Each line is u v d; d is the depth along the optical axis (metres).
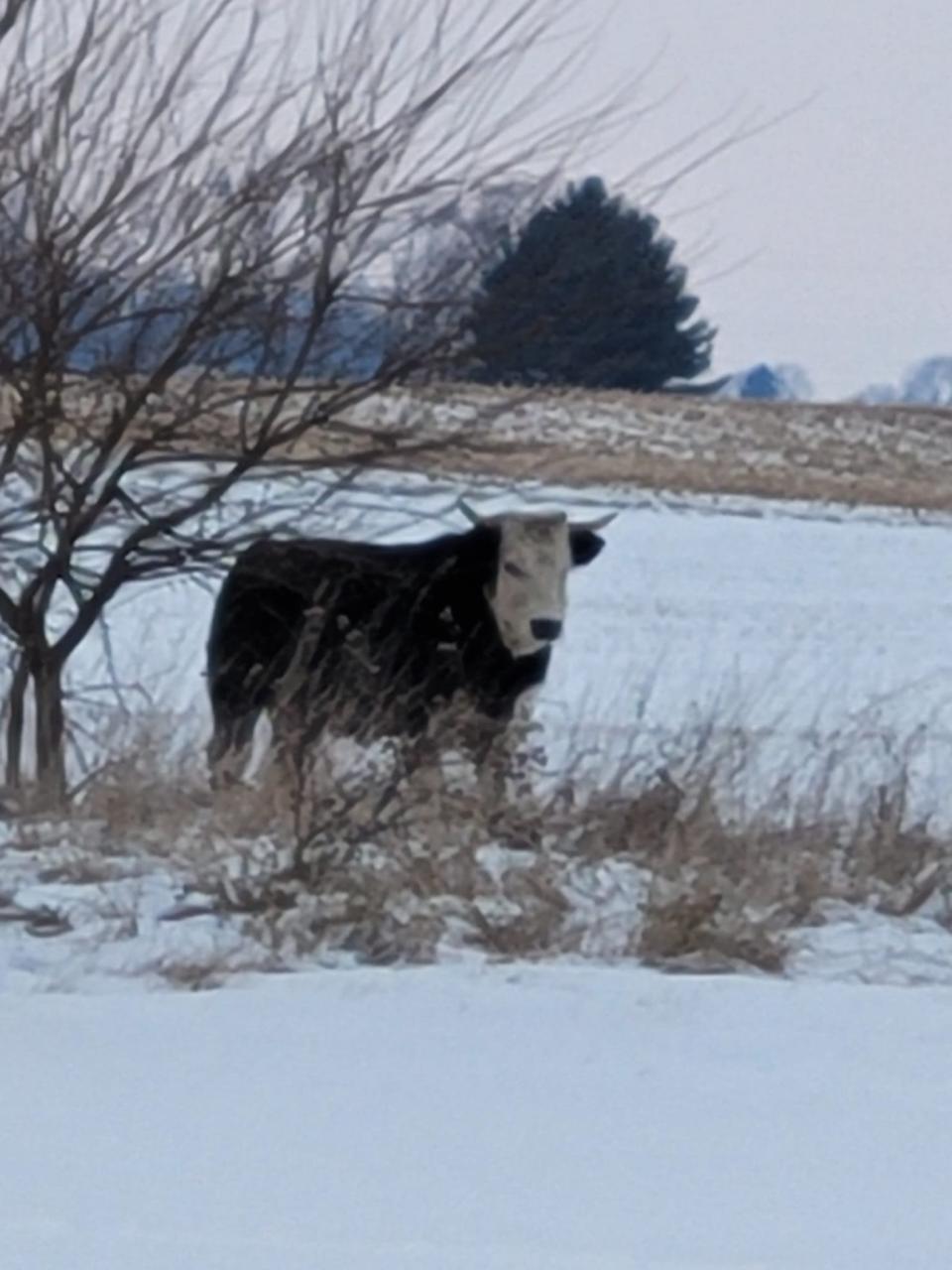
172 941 12.43
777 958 12.73
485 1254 7.43
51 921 12.77
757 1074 10.11
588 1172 8.55
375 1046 10.40
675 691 24.86
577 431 60.34
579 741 17.61
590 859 14.20
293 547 17.00
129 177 14.95
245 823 14.38
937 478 61.84
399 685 16.75
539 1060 10.23
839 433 66.69
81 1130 8.92
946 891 14.37
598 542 17.95
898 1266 7.47
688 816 14.58
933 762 19.19
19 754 15.98
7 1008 10.98
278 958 12.27
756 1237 7.77
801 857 14.32
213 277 15.07
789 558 43.31
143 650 21.09
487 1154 8.74
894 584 39.62
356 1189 8.23
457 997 11.37
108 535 18.55
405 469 16.12
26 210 14.88
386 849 13.33
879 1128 9.25
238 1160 8.56
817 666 28.59
